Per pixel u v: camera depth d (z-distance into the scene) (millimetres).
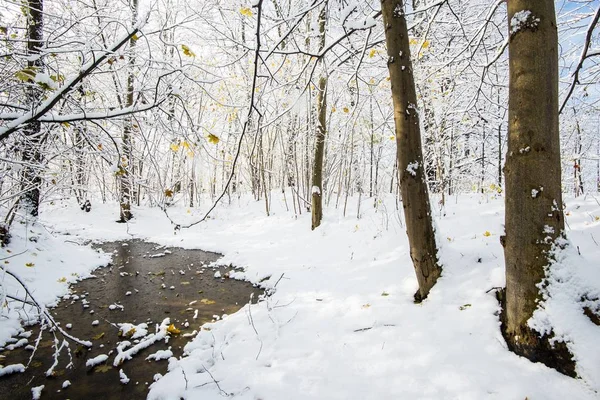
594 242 3682
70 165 4215
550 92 2359
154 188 3422
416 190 3518
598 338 2164
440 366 2520
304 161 11711
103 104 3590
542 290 2393
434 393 2297
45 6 3600
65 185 4738
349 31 3012
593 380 2055
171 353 3508
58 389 2992
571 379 2150
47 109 2422
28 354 3557
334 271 5461
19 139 3100
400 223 6520
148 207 13875
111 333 4051
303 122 10000
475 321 2889
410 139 3496
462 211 7137
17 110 3055
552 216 2402
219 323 4117
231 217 11969
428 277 3541
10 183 4156
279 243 8172
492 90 6027
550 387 2137
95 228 11344
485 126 8562
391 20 3443
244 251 7883
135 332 3994
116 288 5746
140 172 3953
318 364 2861
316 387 2564
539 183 2393
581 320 2250
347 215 8875
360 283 4629
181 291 5551
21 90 3082
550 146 2377
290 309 4168
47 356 3525
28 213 6188
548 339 2307
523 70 2387
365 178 14828
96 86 3516
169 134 3059
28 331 4051
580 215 5109
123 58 2826
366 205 9516
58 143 3512
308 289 4848
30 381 3100
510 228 2543
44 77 2217
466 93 7273
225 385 2758
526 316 2434
